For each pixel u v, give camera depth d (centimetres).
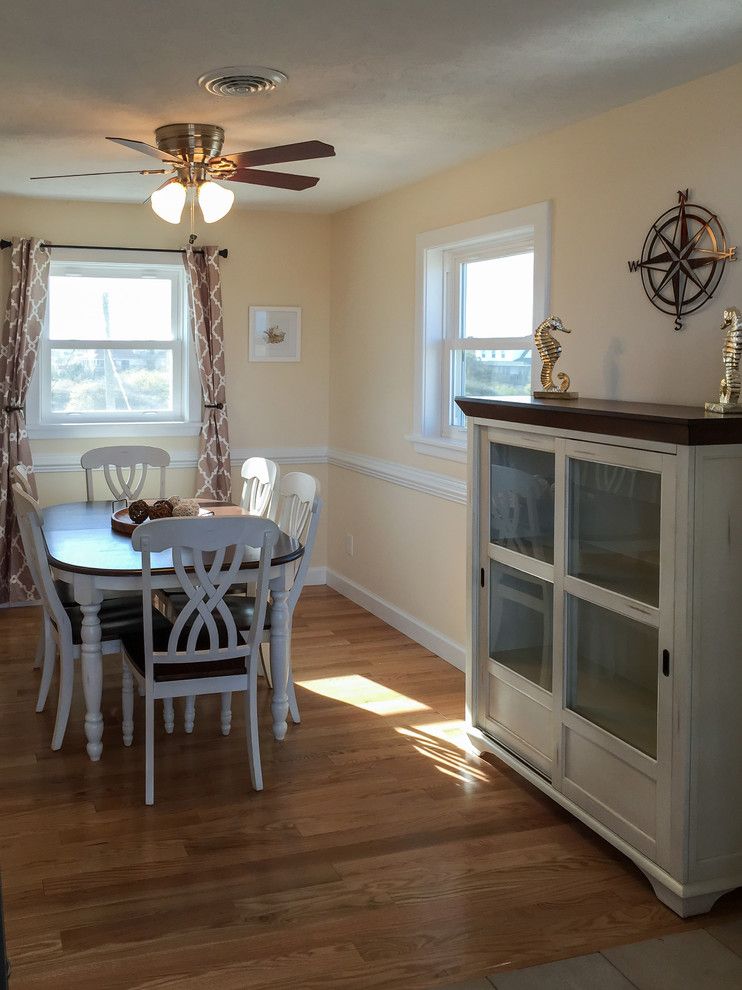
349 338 600
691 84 312
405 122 368
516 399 349
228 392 615
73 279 584
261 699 435
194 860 295
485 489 357
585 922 264
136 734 394
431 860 296
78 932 257
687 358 319
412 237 508
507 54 285
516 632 345
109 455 529
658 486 265
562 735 315
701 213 311
